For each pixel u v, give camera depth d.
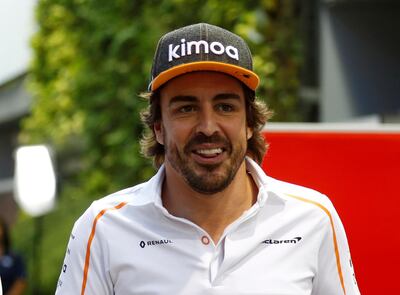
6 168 19.31
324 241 3.18
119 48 8.30
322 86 7.33
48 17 11.15
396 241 4.17
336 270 3.21
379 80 7.42
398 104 7.42
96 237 3.15
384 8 7.38
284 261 3.09
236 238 3.08
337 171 4.18
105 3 8.50
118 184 8.58
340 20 7.38
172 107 3.02
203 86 2.98
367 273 4.18
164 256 3.07
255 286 3.03
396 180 4.18
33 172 9.16
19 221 12.73
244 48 3.10
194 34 3.04
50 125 11.58
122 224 3.14
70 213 11.14
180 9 7.66
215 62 2.96
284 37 7.09
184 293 3.02
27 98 15.09
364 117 7.11
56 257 10.70
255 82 3.03
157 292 3.04
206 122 2.97
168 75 2.99
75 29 9.59
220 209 3.12
